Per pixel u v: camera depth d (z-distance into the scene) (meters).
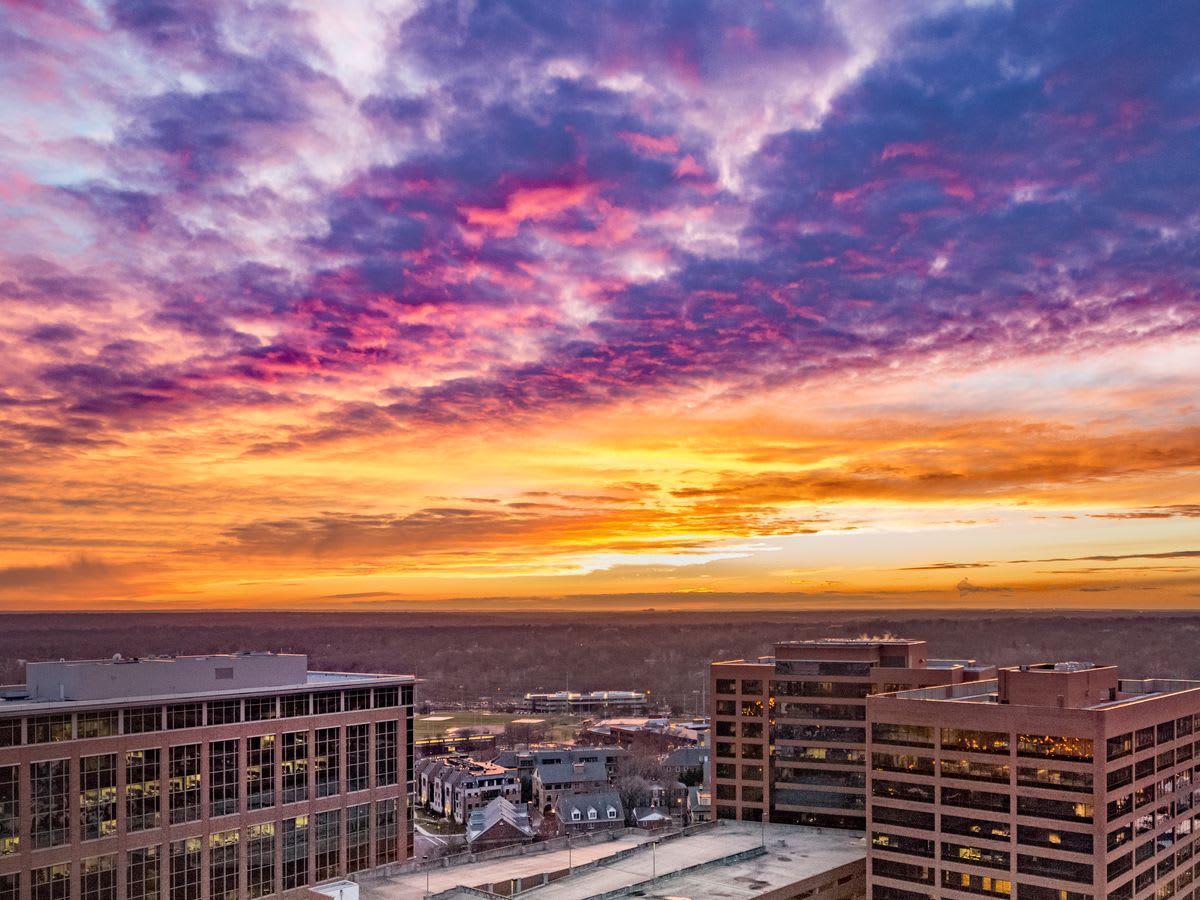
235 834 130.75
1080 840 115.88
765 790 179.75
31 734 111.44
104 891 116.31
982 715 124.62
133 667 123.88
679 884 134.00
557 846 160.25
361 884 131.50
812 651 177.00
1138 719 123.38
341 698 146.75
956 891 125.88
